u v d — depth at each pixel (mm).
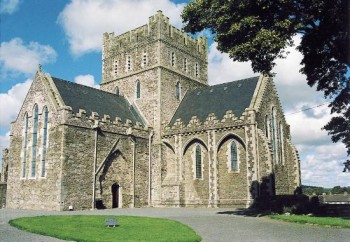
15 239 15523
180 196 41562
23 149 39375
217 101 44938
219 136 40188
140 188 42438
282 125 43938
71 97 39969
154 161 44562
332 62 26281
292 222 22438
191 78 52906
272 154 37219
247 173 37281
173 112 48344
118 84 51969
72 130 35844
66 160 34844
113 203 40125
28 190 37500
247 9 24094
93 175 37156
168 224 20844
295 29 23688
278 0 23234
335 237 16141
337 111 27406
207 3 25703
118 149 40438
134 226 19781
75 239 15297
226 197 38969
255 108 38781
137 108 48531
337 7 22016
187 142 42688
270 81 43344
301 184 43406
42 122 37656
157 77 47500
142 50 50219
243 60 25062
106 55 54719
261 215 27578
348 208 29016
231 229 19375
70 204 34656
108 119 39781
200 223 22438
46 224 20156
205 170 41156
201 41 56656
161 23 49312
